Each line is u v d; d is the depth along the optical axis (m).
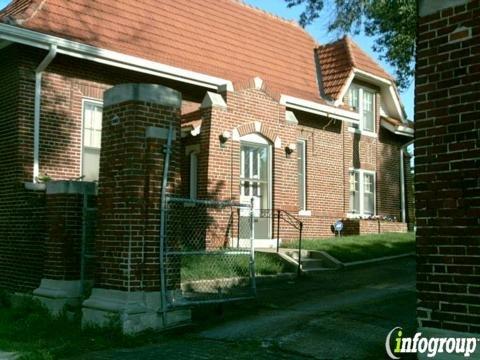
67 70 13.70
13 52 13.02
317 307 9.64
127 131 8.79
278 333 8.06
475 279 5.57
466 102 5.80
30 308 9.99
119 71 14.59
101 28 14.89
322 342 7.51
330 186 19.28
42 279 10.35
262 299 10.45
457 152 5.81
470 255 5.62
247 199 15.73
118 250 8.69
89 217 10.10
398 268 13.68
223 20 19.25
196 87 16.31
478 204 5.61
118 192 8.82
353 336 7.69
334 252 14.41
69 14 14.48
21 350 7.64
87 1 15.28
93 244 10.08
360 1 14.09
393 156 22.23
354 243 15.84
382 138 21.77
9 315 9.88
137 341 7.98
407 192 22.77
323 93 19.70
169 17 17.30
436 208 5.90
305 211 18.20
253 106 15.65
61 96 13.54
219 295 9.69
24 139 12.77
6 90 13.24
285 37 21.22
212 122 14.69
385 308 9.27
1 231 12.52
